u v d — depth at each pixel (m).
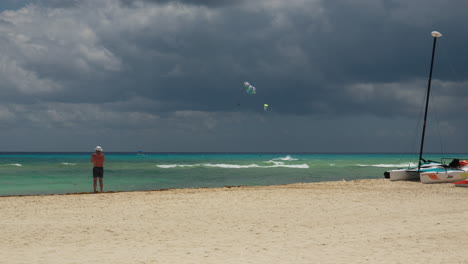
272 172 40.03
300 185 22.12
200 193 17.27
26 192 21.22
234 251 7.25
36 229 9.56
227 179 31.08
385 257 6.74
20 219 10.99
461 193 17.42
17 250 7.36
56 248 7.55
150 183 27.33
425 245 7.70
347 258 6.66
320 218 11.15
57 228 9.70
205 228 9.73
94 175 17.98
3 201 14.66
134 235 8.89
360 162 75.12
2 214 11.82
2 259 6.58
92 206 13.42
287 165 57.25
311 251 7.23
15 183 26.05
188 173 37.84
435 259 6.59
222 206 13.41
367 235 8.76
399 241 8.09
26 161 67.56
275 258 6.67
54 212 12.20
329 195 16.47
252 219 11.01
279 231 9.33
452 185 21.53
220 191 18.30
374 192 17.75
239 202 14.35
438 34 26.53
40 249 7.45
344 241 8.12
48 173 35.84
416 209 12.72
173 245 7.82
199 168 47.81
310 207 13.20
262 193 17.17
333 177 33.50
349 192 17.73
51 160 73.50
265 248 7.50
